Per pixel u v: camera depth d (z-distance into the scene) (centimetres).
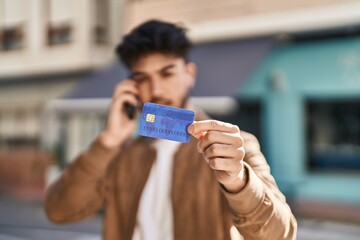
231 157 104
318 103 1027
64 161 1415
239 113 1099
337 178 978
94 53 1386
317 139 1023
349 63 984
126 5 1321
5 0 1578
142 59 161
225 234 146
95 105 1145
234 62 1048
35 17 1506
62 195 171
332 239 783
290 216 123
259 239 116
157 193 157
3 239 841
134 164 165
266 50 1042
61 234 871
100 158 165
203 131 106
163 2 1239
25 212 1130
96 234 864
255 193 112
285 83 1049
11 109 1564
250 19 1095
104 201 174
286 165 1039
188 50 166
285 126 1045
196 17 1178
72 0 1421
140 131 119
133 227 157
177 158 156
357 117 980
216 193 147
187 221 148
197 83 1021
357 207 952
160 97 162
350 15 973
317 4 1016
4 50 1584
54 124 1455
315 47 1024
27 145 1529
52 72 1479
